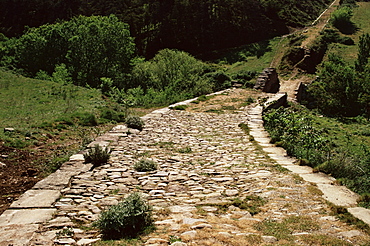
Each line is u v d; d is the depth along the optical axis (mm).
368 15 75438
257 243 3865
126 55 40812
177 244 3830
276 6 79875
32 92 21422
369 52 42188
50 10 82000
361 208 4961
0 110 15219
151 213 5066
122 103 21719
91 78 38250
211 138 11203
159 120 14500
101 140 10273
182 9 74250
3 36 68750
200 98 21516
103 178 6902
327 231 4211
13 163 8164
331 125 20844
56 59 44500
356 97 28828
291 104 26219
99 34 39469
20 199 5648
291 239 3965
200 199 5789
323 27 67812
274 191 5949
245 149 9617
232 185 6555
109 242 4117
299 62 50312
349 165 7422
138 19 74875
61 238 4270
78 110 16219
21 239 4211
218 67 54594
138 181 6801
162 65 34906
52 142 10508
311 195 5676
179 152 9273
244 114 16250
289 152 8930
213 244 3846
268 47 62750
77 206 5414
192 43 68312
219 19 72750
